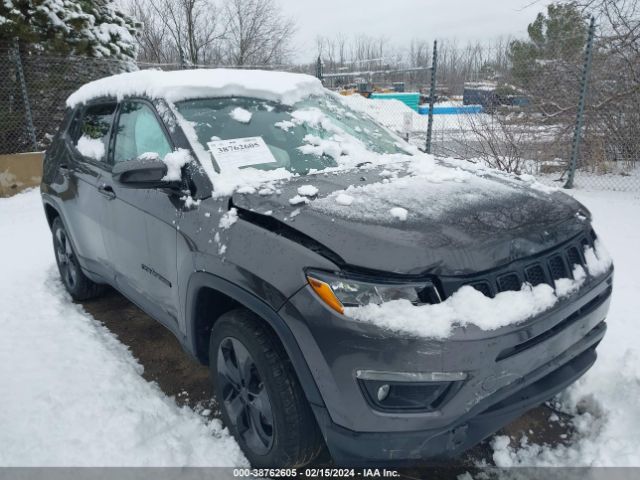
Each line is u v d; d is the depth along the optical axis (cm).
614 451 243
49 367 316
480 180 267
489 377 189
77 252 394
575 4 832
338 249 195
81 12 997
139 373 322
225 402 249
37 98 955
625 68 810
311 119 321
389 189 243
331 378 190
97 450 244
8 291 441
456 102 902
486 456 249
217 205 240
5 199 817
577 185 786
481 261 195
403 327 181
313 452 220
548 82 840
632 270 441
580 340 230
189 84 296
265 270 207
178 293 264
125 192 305
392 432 189
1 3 862
